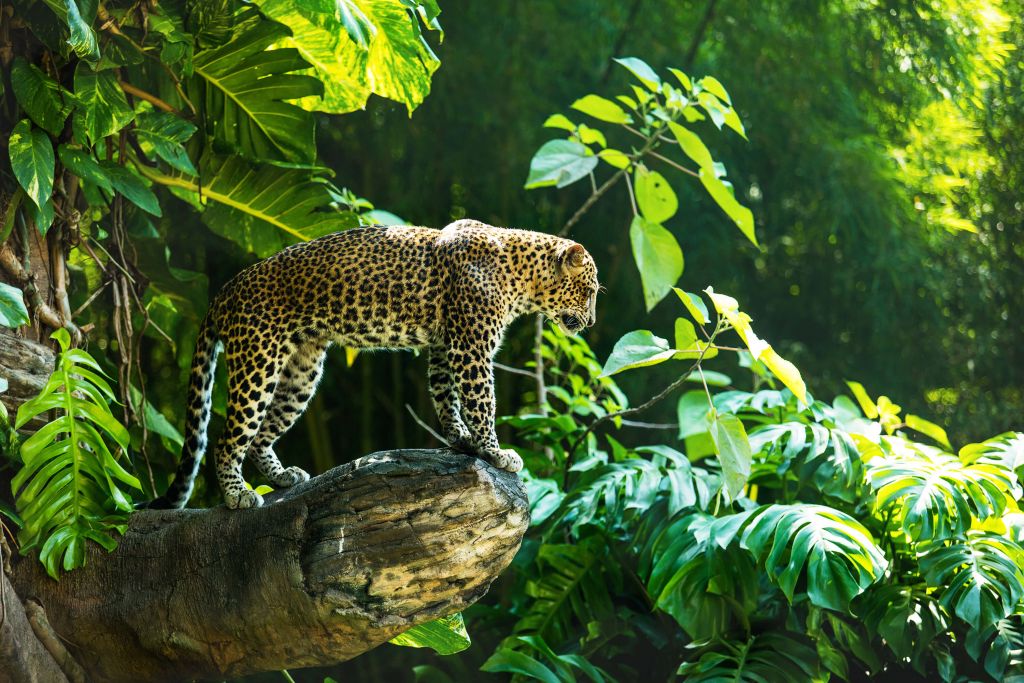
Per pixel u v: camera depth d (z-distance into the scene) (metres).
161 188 9.38
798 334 13.92
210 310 5.99
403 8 7.27
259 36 7.54
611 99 12.80
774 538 7.44
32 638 5.57
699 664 7.73
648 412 12.88
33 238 6.52
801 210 13.77
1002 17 13.01
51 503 5.82
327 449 13.53
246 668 5.71
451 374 5.79
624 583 9.05
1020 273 13.72
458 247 5.66
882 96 13.48
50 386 5.77
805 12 13.08
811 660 7.81
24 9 6.45
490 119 12.50
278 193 8.09
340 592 5.23
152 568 5.72
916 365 13.45
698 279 13.13
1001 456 8.02
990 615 7.31
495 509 5.32
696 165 13.06
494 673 9.12
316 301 5.62
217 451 5.67
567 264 5.88
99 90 6.57
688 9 13.38
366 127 12.81
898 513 8.02
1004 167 13.86
